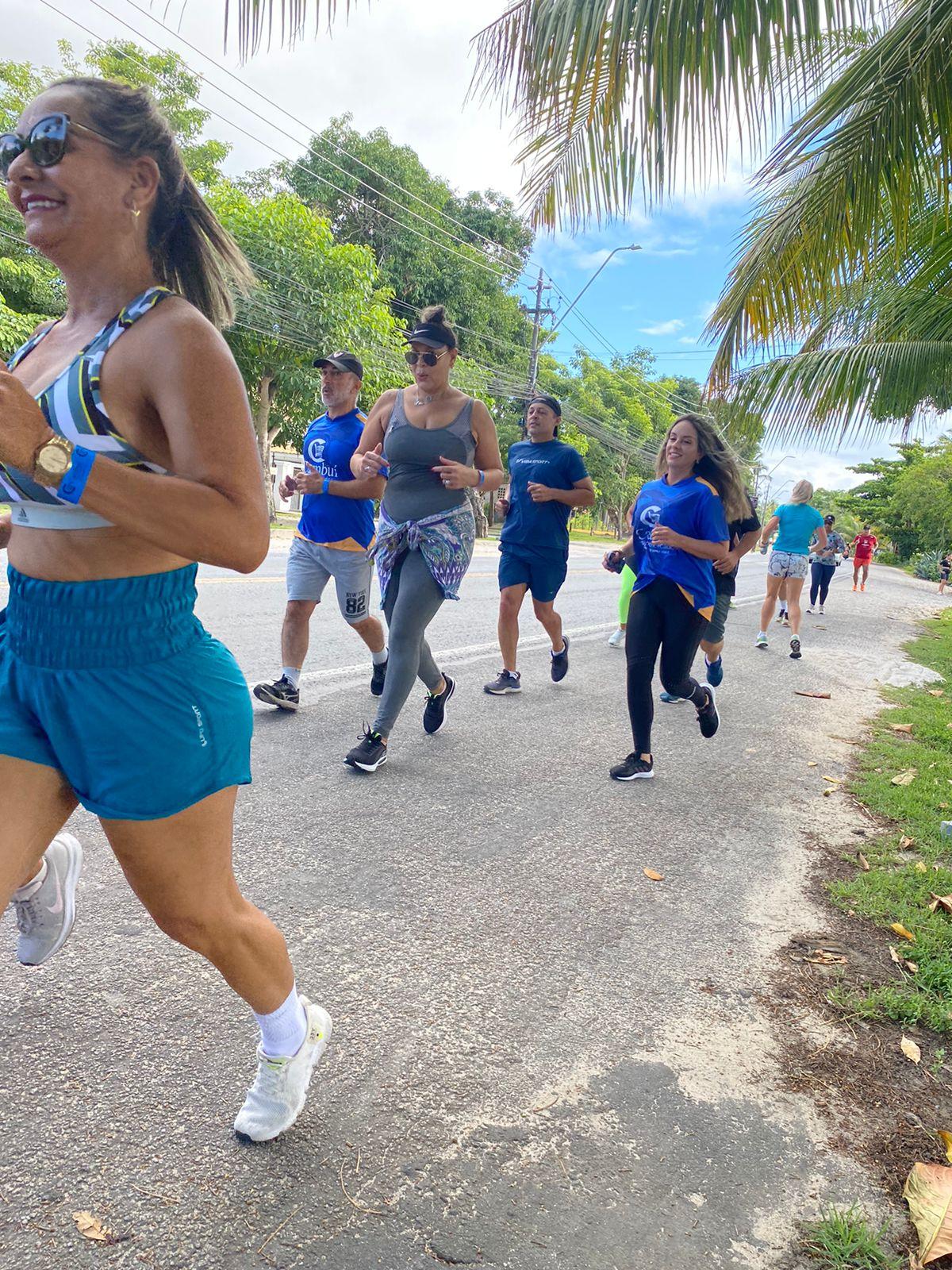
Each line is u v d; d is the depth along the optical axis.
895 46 4.25
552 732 5.46
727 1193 1.92
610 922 3.09
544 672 7.34
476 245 35.19
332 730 4.95
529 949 2.86
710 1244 1.79
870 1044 2.50
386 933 2.87
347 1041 2.30
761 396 7.10
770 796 4.63
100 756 1.55
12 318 16.19
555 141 4.06
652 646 4.59
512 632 6.24
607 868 3.53
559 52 3.70
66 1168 1.82
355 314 21.30
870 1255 1.78
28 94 18.81
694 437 4.51
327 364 5.09
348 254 21.08
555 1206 1.84
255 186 29.19
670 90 3.71
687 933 3.06
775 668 8.76
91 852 3.23
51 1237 1.66
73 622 1.54
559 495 5.82
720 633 6.38
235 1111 2.02
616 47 3.65
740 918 3.21
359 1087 2.14
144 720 1.56
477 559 23.02
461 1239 1.74
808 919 3.23
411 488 4.36
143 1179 1.81
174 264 1.70
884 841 4.08
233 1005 2.40
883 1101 2.27
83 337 1.56
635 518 4.70
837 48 4.33
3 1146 1.85
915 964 2.91
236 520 1.46
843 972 2.86
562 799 4.29
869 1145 2.11
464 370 28.14
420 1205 1.81
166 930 1.74
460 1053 2.31
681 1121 2.13
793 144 4.61
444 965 2.71
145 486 1.38
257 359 21.45
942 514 42.94
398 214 30.58
